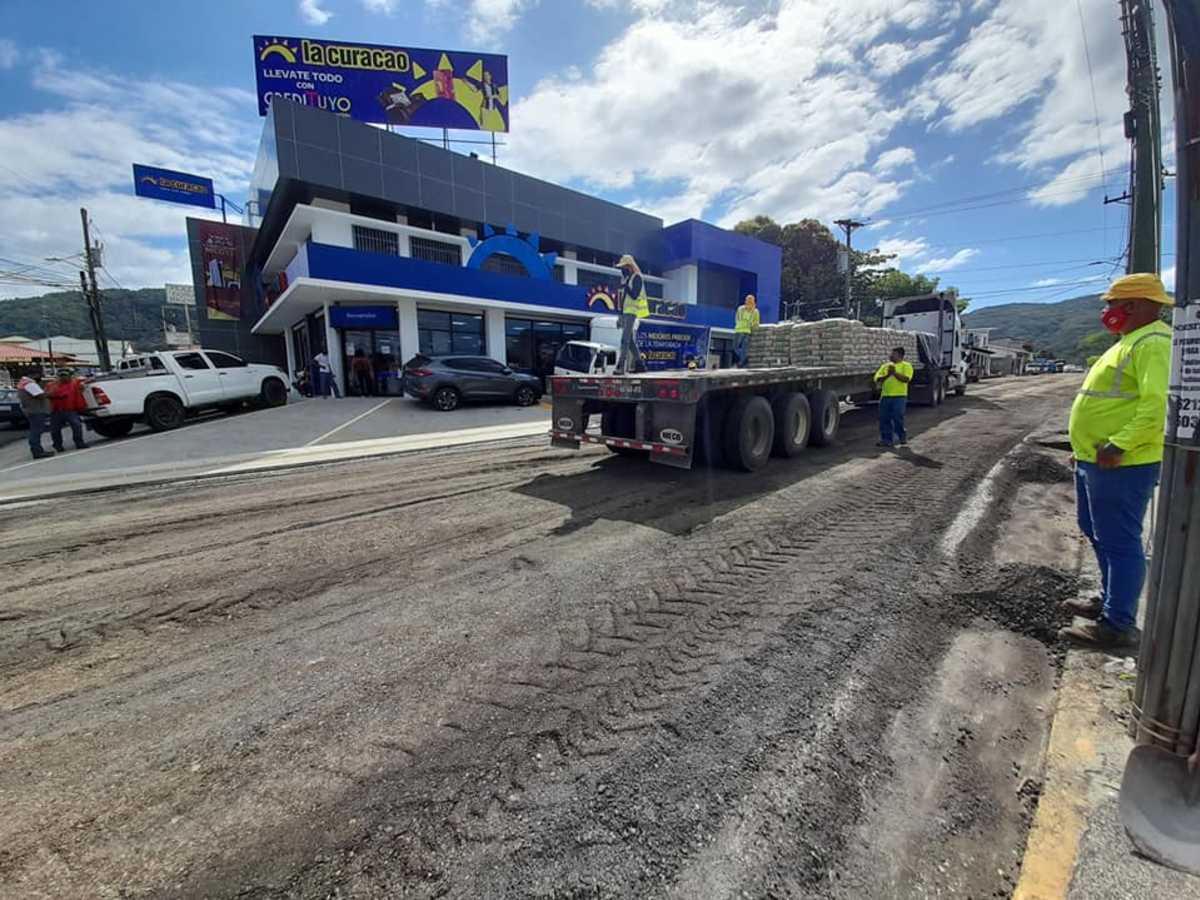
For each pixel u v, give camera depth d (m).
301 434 10.20
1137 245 5.60
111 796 1.80
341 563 3.88
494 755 1.95
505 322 19.27
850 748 1.97
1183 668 1.61
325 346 18.17
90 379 10.30
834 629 2.80
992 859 1.55
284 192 16.08
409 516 4.99
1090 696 2.21
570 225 21.75
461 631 2.87
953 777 1.85
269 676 2.50
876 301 40.47
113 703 2.33
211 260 25.12
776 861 1.53
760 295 28.17
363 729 2.11
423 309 17.23
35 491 6.27
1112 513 2.51
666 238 25.38
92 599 3.37
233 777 1.88
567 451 8.24
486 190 19.09
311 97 17.89
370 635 2.86
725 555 3.85
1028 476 6.07
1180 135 1.55
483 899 1.43
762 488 5.66
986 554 3.78
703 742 2.00
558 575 3.58
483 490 5.90
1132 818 1.56
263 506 5.48
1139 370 2.40
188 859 1.56
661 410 5.68
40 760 1.98
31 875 1.51
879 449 7.80
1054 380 28.12
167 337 37.34
